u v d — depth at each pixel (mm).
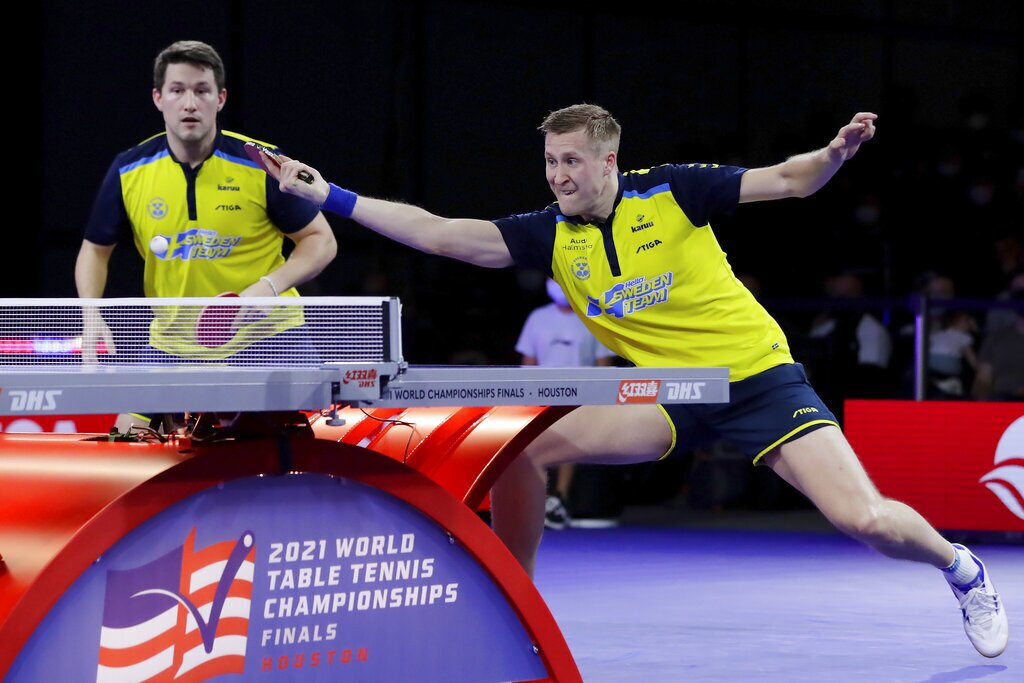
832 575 9594
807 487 5648
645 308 5777
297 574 4051
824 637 7023
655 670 6133
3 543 3793
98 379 3441
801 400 5727
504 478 5770
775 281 16312
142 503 3730
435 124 16234
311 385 3742
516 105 16703
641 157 17422
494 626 4449
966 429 11359
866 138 5086
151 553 3795
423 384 3930
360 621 4180
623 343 5934
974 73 19625
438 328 15336
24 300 4832
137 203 6352
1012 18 19938
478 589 4418
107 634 3725
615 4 17109
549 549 11273
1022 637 7008
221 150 6305
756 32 18031
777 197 5512
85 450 4246
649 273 5723
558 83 16922
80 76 14195
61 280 13984
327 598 4113
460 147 16406
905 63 19016
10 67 13391
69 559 3611
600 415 5789
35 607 3557
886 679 5926
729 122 17906
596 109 5551
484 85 16500
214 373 3590
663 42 17453
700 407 5836
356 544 4160
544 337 13039
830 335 14359
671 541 11852
